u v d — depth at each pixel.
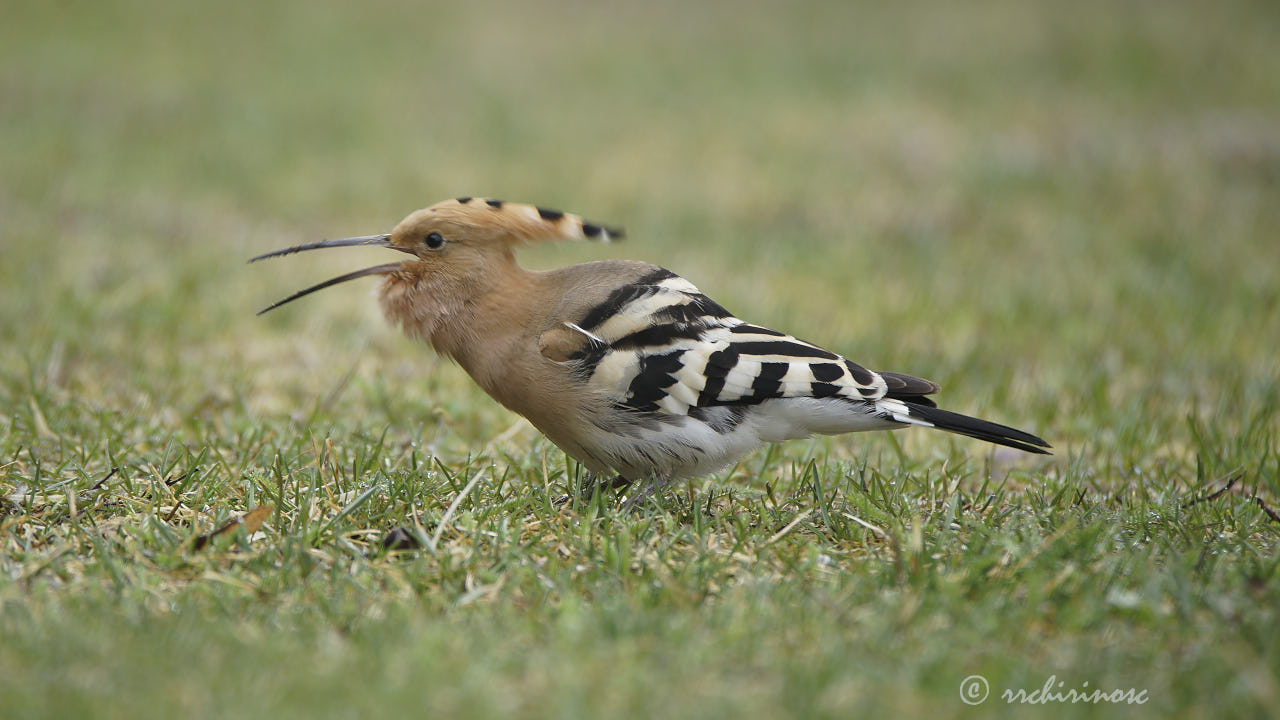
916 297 16.61
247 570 7.62
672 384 8.63
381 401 11.88
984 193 22.97
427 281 9.07
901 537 8.10
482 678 6.05
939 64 34.84
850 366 8.80
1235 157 25.12
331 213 21.55
